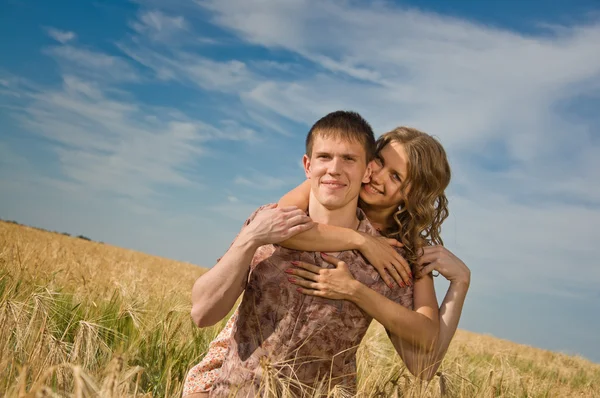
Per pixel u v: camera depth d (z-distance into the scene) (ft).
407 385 9.95
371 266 9.30
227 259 8.50
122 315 14.96
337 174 8.84
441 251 10.61
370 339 14.01
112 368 6.10
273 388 7.57
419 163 10.19
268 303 8.72
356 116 9.16
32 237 53.21
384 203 10.47
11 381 7.82
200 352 14.70
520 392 15.94
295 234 8.63
